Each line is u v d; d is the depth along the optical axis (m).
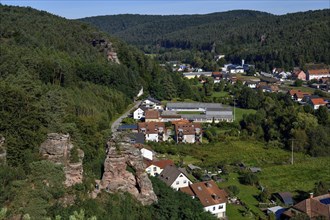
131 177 48.34
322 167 97.56
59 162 44.88
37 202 40.56
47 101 63.31
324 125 123.75
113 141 48.84
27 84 71.00
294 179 89.00
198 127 118.81
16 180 42.00
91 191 45.56
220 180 86.44
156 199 48.75
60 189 42.94
